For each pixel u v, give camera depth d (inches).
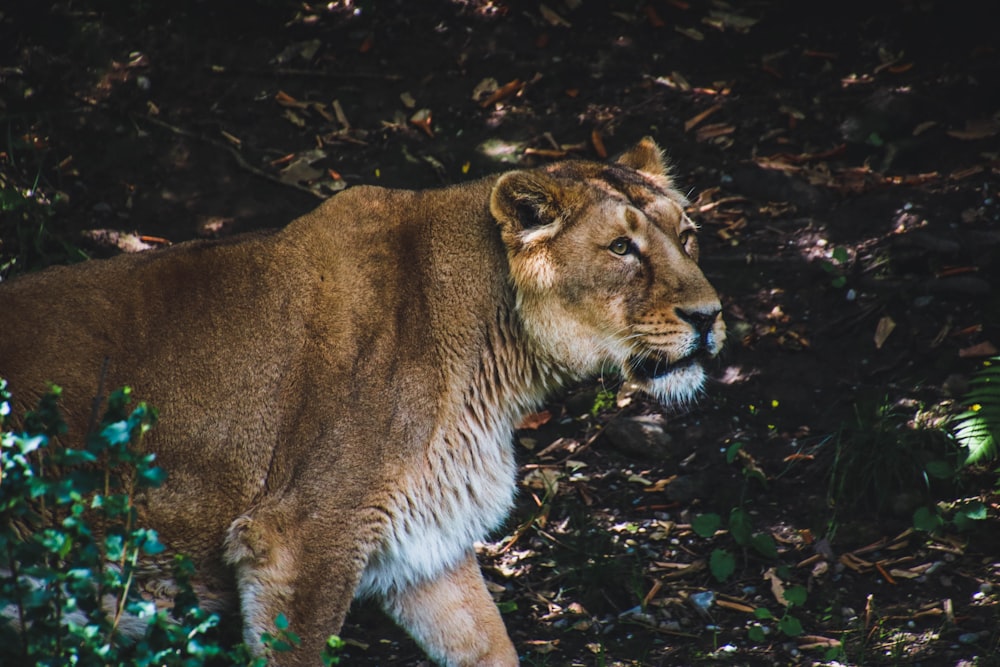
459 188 328.8
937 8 649.0
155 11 655.8
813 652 351.3
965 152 559.5
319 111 614.9
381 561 311.9
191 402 297.0
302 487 293.1
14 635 219.0
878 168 564.4
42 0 649.0
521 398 327.3
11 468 222.2
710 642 362.6
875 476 411.5
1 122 581.0
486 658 331.0
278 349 302.7
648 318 315.0
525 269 313.1
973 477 408.5
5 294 300.2
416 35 666.8
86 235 531.2
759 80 629.3
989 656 333.1
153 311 302.5
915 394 447.8
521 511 425.1
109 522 285.3
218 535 299.0
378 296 309.1
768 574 386.6
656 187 340.5
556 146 593.3
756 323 493.0
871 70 625.0
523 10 681.6
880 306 485.4
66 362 292.8
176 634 227.8
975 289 479.2
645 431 450.0
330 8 682.8
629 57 651.5
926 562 382.0
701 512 421.1
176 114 604.4
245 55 644.1
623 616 376.2
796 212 546.0
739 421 456.1
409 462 303.0
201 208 555.5
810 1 672.4
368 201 324.5
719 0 684.1
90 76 617.3
